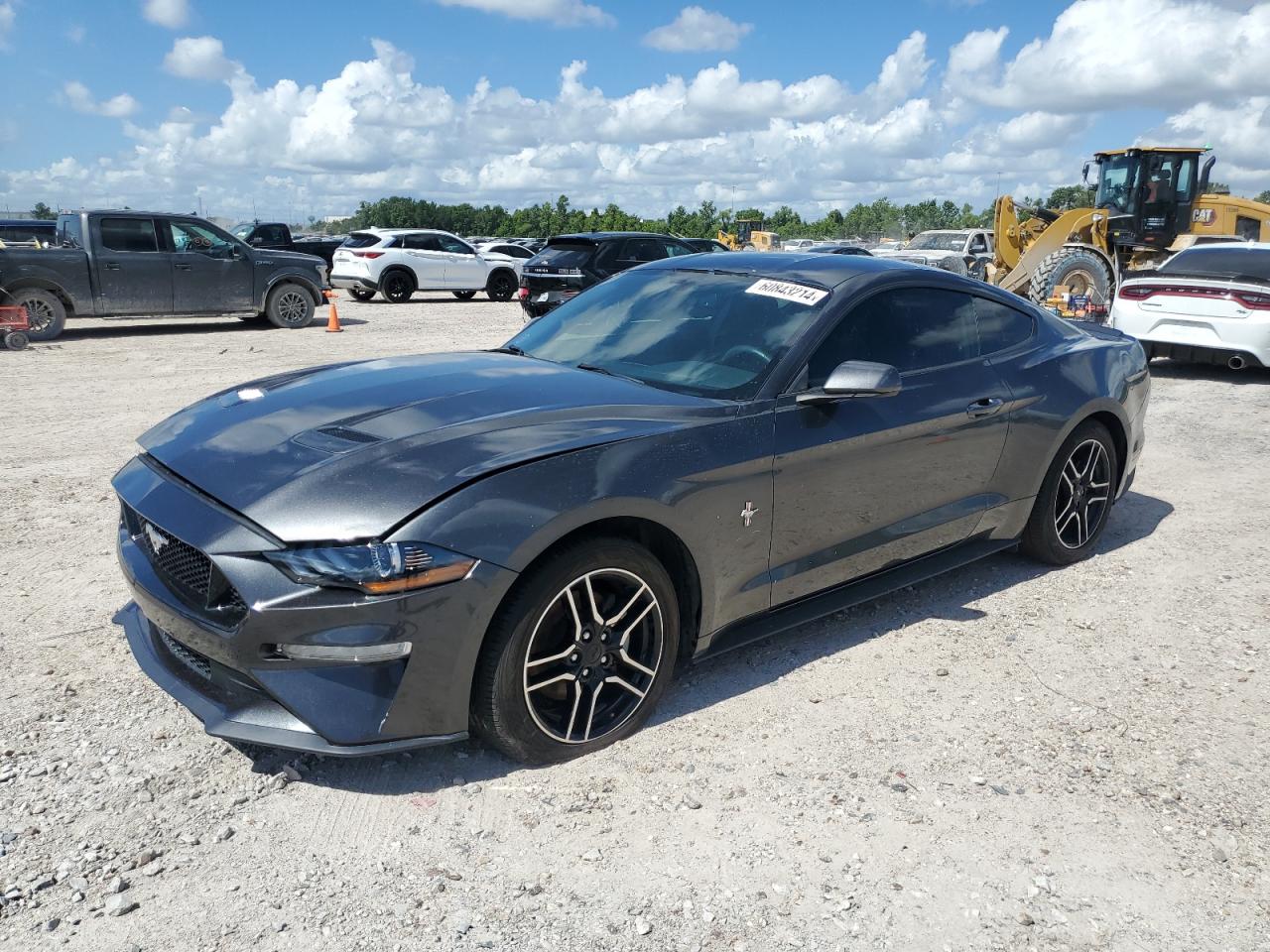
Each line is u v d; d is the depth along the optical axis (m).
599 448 2.90
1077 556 4.88
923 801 2.83
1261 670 3.73
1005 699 3.47
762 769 2.98
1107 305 13.29
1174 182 15.52
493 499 2.66
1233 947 2.28
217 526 2.62
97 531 5.07
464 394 3.22
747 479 3.23
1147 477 6.65
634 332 3.86
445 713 2.68
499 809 2.74
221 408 3.32
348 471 2.67
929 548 4.08
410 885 2.42
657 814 2.73
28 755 2.92
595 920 2.31
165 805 2.71
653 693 3.13
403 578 2.51
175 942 2.20
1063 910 2.39
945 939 2.29
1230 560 4.98
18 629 3.81
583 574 2.84
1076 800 2.86
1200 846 2.66
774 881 2.47
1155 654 3.87
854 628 4.07
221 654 2.61
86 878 2.40
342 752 2.59
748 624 3.52
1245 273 10.14
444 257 23.05
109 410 8.36
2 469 6.29
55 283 13.23
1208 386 10.28
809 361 3.48
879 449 3.66
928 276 4.11
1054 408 4.42
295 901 2.35
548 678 2.89
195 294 14.55
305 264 15.66
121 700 3.27
